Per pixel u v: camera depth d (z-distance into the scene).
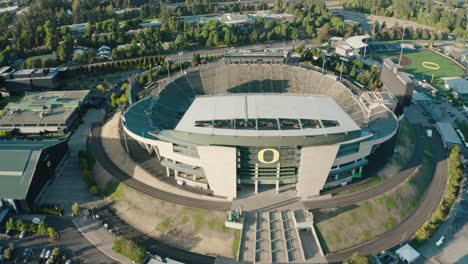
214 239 118.88
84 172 144.00
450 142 170.38
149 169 144.75
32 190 132.75
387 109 164.00
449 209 132.12
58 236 121.19
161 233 122.25
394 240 119.75
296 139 123.12
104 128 180.62
